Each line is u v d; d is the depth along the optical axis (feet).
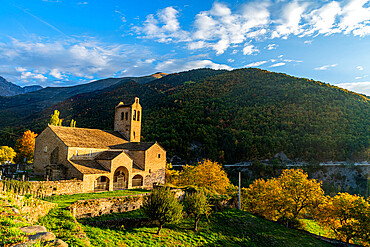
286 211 151.33
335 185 362.12
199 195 107.86
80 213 80.43
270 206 154.81
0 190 59.11
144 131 445.37
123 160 140.46
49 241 39.47
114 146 160.76
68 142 131.03
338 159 406.62
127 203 97.55
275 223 143.02
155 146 169.27
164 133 437.58
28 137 226.17
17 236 37.93
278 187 160.97
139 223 90.84
